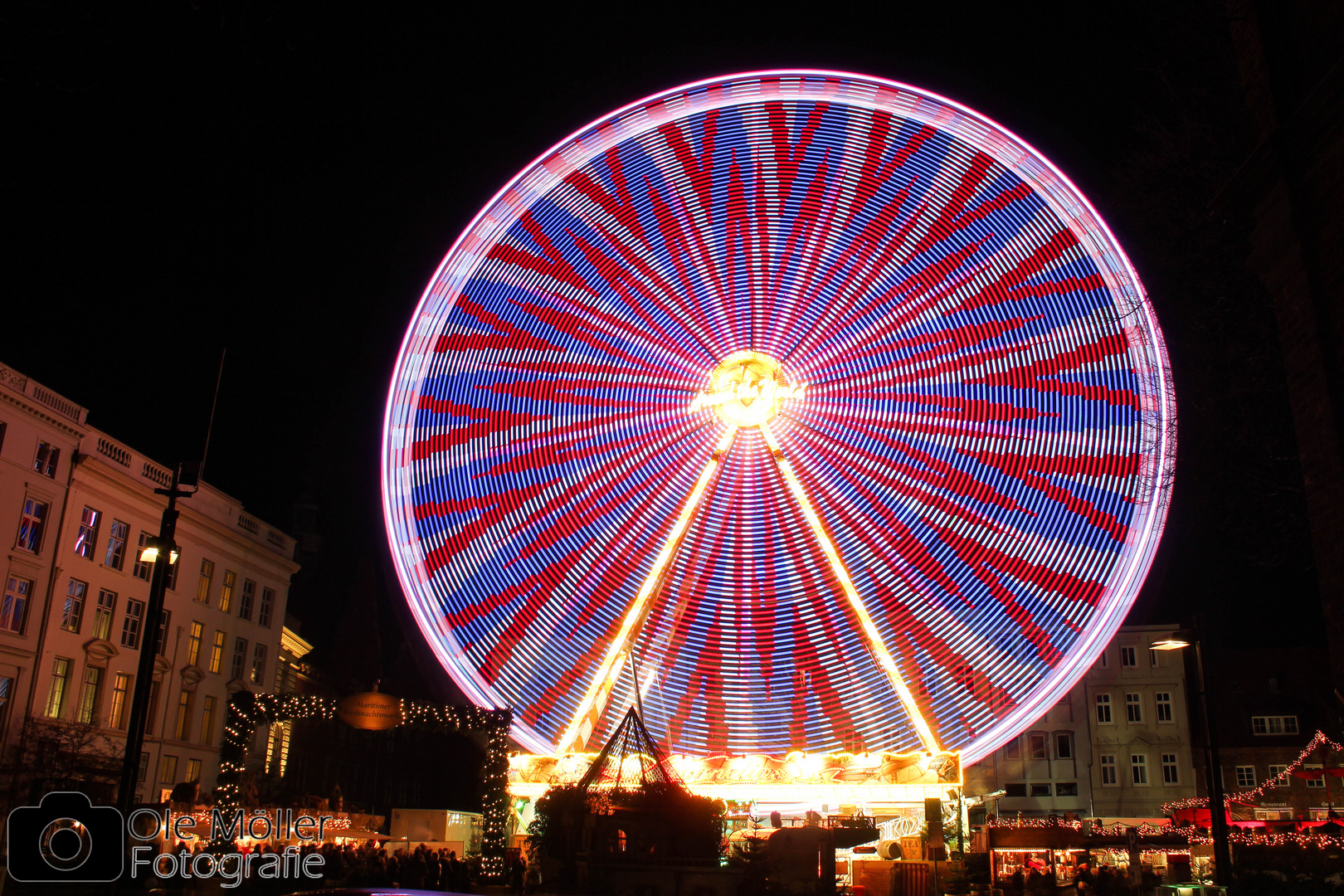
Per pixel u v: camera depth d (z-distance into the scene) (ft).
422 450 87.35
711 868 50.39
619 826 51.85
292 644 151.02
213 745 121.70
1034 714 81.76
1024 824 83.92
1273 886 41.24
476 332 92.02
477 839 82.43
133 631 108.78
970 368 90.43
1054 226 84.94
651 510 93.76
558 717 87.81
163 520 58.29
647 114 95.66
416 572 83.87
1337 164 32.04
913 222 94.84
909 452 92.22
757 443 97.45
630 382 95.96
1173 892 62.18
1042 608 82.64
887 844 76.48
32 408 94.94
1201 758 157.58
